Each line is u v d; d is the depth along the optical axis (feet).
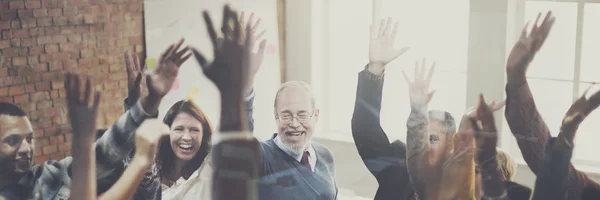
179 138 7.97
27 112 7.91
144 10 7.80
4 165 8.00
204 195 8.05
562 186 7.52
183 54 7.84
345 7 7.60
